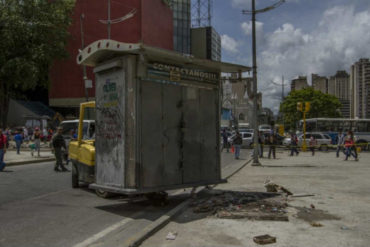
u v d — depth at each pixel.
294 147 25.25
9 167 16.00
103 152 7.57
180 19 74.44
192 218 6.12
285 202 7.25
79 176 9.68
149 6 49.09
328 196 8.13
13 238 5.20
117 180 7.13
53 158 19.80
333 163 18.16
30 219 6.42
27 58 36.06
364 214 6.28
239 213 6.22
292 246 4.55
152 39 49.84
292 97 71.75
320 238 4.88
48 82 40.56
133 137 6.89
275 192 8.66
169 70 7.52
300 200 7.63
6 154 22.31
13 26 34.59
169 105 7.51
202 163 8.22
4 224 6.04
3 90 38.28
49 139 33.12
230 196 8.00
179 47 74.06
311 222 5.73
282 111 73.44
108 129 7.43
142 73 7.00
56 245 4.86
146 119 7.05
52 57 39.31
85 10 47.16
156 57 7.25
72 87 47.81
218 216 6.14
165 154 7.38
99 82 7.71
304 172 13.70
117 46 6.83
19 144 22.31
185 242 4.76
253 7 17.39
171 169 7.49
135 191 6.73
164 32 54.16
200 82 8.23
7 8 35.34
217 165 8.61
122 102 7.04
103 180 7.55
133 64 6.94
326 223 5.66
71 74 47.72
